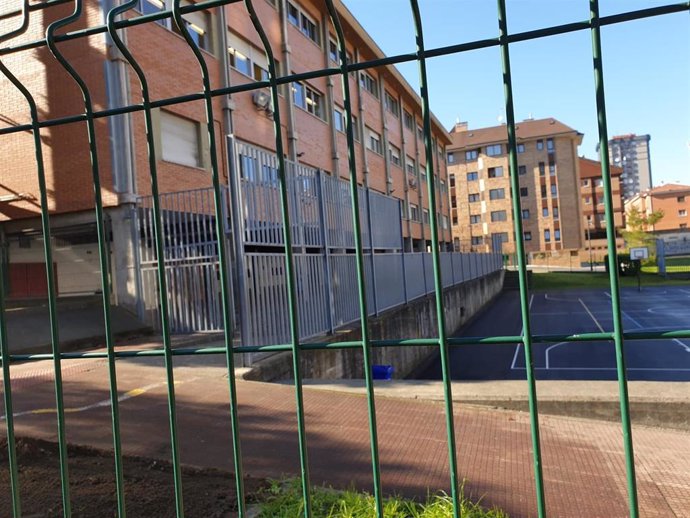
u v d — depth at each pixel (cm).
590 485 382
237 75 1733
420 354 1566
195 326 1098
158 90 1388
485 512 324
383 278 1339
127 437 458
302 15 2278
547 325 2334
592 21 177
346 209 1128
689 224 9744
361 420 520
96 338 1048
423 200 3916
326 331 970
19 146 1366
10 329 984
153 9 1401
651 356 1472
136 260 1204
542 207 6775
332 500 315
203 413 532
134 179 1266
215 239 1081
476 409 566
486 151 6881
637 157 19925
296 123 2083
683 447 468
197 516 304
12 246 1445
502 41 186
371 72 3047
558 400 566
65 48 1300
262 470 393
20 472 378
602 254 6372
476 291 2986
